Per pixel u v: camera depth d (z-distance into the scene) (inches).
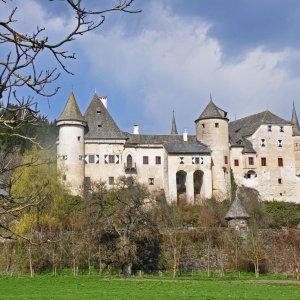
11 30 241.6
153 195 2770.7
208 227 2647.6
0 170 304.0
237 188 3526.1
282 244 2610.7
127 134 3604.8
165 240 2461.9
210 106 3649.1
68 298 1182.9
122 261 2160.4
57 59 260.4
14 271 2154.3
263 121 3745.1
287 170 3705.7
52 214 2370.8
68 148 3294.8
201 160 3454.7
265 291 1423.5
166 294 1295.5
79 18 248.7
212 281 1899.6
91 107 3607.3
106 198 2384.4
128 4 250.5
